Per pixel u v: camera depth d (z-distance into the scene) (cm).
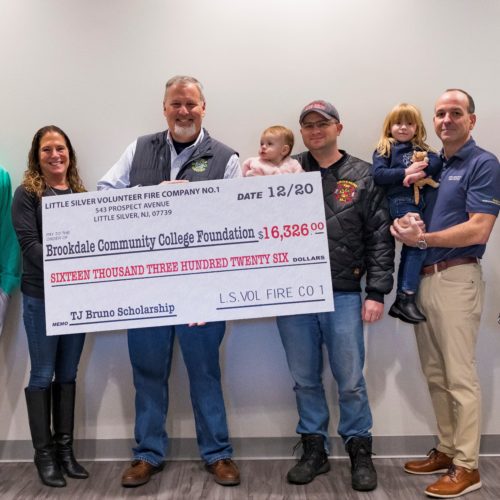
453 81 271
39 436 244
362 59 273
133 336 244
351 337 240
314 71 274
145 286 220
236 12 275
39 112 277
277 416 273
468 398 226
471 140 238
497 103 270
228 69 275
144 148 248
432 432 271
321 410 250
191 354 243
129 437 275
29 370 275
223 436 249
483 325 271
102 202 221
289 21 274
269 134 245
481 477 242
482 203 225
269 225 218
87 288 221
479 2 270
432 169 236
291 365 249
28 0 276
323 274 217
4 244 264
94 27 277
